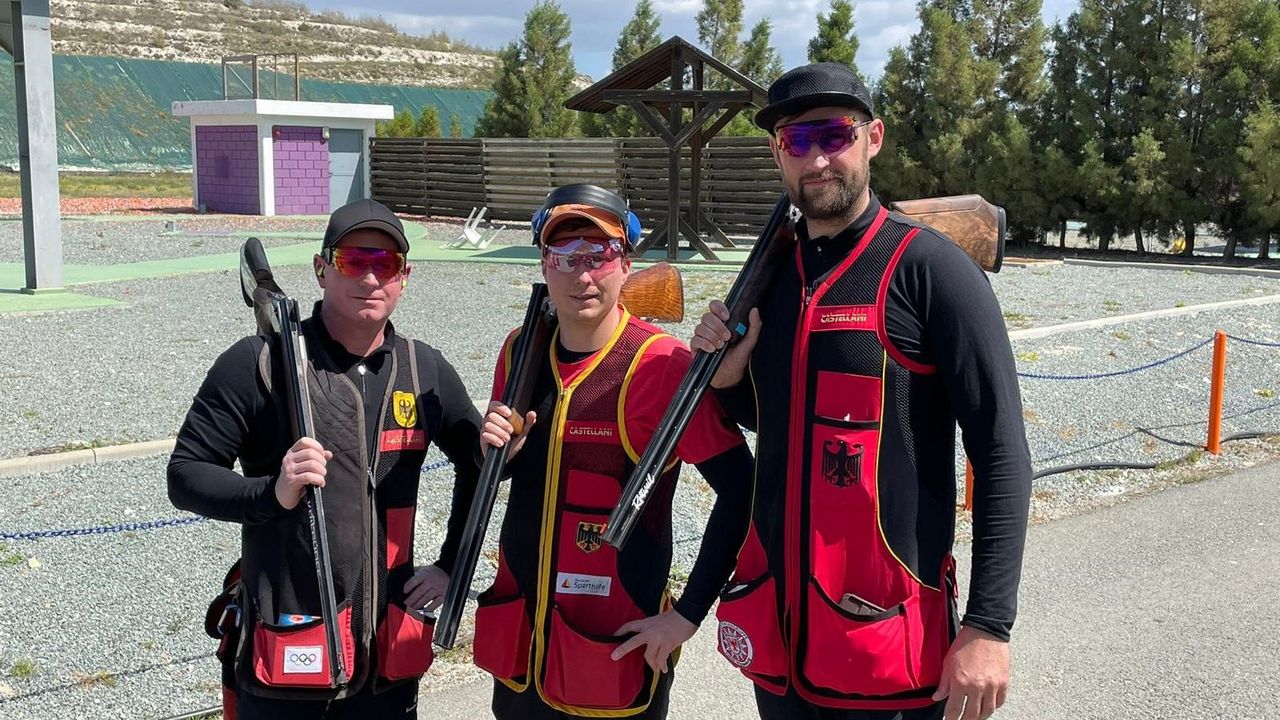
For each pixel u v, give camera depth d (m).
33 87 12.45
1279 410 8.30
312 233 21.92
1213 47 18.95
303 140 26.94
